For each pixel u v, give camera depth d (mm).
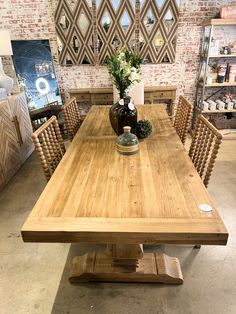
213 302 1484
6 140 2832
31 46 3818
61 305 1498
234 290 1552
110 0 3520
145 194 1211
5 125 2818
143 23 3668
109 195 1213
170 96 3975
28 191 2695
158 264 1621
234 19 3186
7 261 1815
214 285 1585
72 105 2738
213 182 2709
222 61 3859
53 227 1022
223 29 3676
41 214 1097
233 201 2383
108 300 1515
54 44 3877
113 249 1465
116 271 1572
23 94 3391
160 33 3725
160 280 1579
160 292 1550
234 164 3102
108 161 1563
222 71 3594
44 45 3820
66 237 1025
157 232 987
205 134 1721
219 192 2529
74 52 3871
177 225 1014
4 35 3010
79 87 4156
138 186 1278
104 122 2365
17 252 1892
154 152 1673
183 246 1896
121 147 1634
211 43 3477
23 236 1036
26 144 3428
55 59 3975
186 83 4109
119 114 1801
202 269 1697
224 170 2957
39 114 4035
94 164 1529
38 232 1018
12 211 2369
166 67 3988
